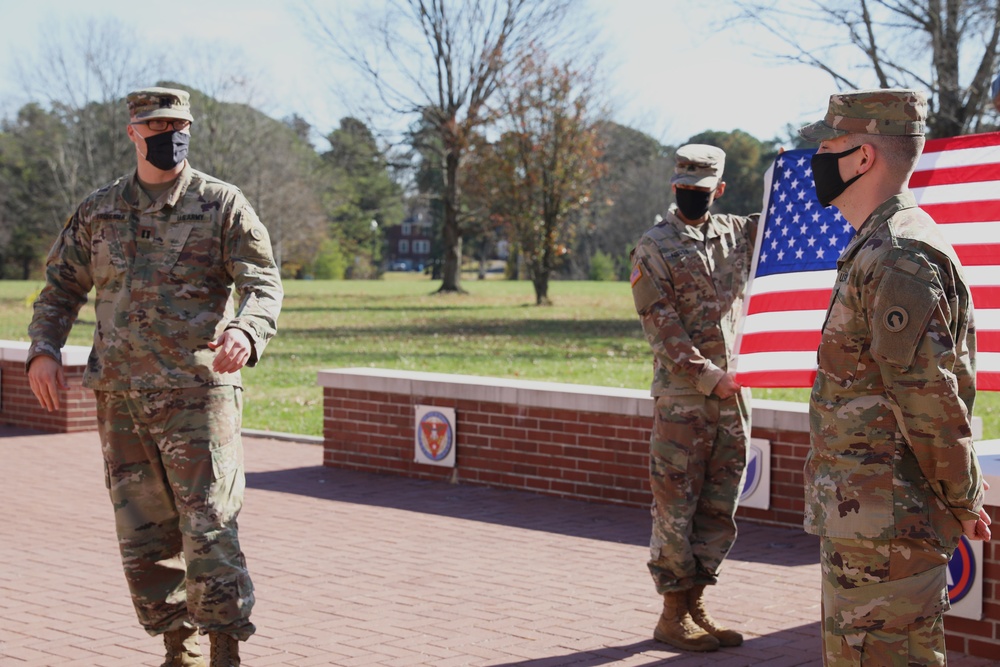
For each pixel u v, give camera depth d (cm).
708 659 470
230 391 414
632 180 7012
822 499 307
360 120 4388
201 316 409
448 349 2217
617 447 801
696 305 488
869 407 299
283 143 7031
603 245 7850
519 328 2866
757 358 537
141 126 404
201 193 414
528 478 848
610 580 601
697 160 485
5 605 552
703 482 492
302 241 7869
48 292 425
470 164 4094
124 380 404
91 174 5519
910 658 298
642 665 462
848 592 303
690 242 492
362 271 9775
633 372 1712
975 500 294
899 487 295
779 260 541
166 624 424
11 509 792
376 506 800
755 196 6575
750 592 577
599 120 3953
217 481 404
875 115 304
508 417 857
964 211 479
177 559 428
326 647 484
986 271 472
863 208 310
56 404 417
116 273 411
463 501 818
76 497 837
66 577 607
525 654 475
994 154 477
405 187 5003
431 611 540
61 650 481
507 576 609
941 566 300
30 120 6456
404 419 920
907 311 282
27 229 7250
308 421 1259
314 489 865
